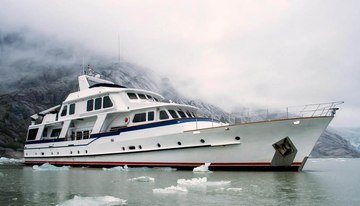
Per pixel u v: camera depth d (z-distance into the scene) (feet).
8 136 243.40
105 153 70.23
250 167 55.72
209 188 34.19
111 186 37.14
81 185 38.45
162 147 61.93
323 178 45.78
